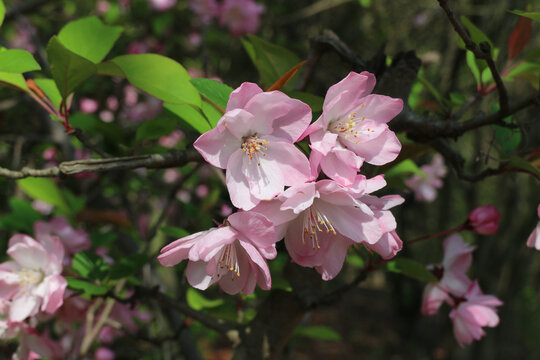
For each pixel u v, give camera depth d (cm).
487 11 110
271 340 46
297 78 50
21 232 61
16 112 94
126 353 94
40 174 38
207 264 36
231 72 128
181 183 58
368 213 35
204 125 40
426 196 100
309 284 46
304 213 37
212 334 92
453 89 102
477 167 103
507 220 146
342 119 37
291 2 138
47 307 43
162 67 39
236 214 35
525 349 215
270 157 35
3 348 51
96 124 51
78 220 62
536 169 43
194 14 126
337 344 250
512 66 48
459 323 50
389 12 134
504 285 155
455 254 50
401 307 196
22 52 37
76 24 42
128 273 47
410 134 46
